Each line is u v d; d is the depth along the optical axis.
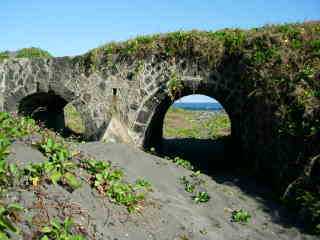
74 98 13.34
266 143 9.45
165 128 23.41
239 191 9.18
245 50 10.60
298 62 8.77
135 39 12.59
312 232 6.90
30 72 13.95
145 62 12.37
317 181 7.46
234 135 12.27
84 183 5.91
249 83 10.27
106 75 12.87
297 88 8.16
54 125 17.80
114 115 12.65
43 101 15.66
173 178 8.48
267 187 9.34
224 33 11.61
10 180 4.94
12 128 6.45
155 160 9.04
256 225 7.30
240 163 11.56
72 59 13.38
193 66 11.84
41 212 4.71
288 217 7.61
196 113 31.36
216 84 11.57
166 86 12.13
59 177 5.37
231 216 7.50
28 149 6.00
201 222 6.76
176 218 6.46
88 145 8.58
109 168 6.98
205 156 14.55
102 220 5.32
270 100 8.98
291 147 8.26
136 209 6.03
